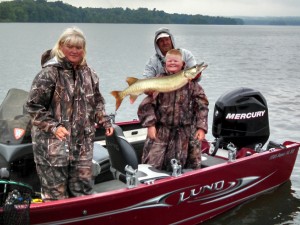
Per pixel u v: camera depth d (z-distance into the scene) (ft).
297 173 15.15
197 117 11.04
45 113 8.03
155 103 10.75
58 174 8.32
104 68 52.39
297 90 35.06
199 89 10.99
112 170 10.36
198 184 10.73
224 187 11.62
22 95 10.29
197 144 11.25
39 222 8.37
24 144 9.30
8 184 8.27
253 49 107.96
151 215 9.98
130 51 87.30
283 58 74.64
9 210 7.78
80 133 8.42
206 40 176.96
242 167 11.93
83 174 8.56
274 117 24.16
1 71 46.34
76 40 7.95
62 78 8.13
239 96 13.23
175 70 10.54
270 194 13.41
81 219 8.83
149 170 10.64
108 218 9.23
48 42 113.70
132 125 14.02
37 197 9.43
